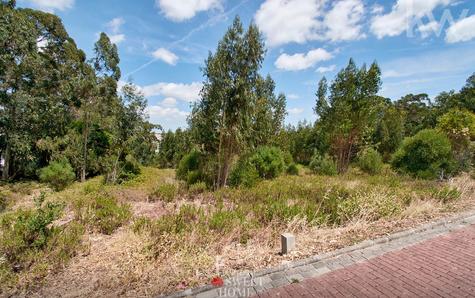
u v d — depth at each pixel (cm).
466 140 1243
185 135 1315
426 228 477
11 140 1241
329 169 1509
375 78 1434
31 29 1270
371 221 521
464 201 669
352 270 332
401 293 278
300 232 468
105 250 391
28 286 294
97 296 279
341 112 1512
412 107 4019
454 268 329
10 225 442
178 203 720
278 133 2042
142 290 289
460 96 3384
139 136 1431
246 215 556
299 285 298
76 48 1852
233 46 1000
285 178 1273
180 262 343
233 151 1069
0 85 1197
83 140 1473
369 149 1573
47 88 1491
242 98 981
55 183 1159
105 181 1299
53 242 374
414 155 1198
